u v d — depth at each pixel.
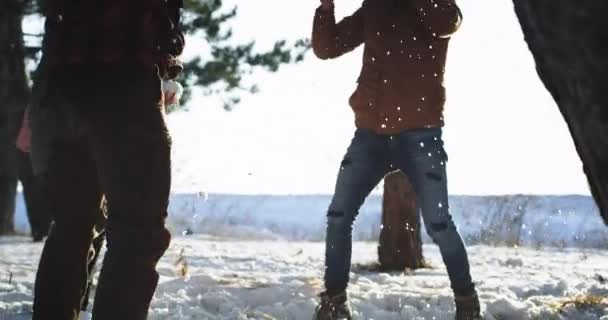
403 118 4.36
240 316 4.62
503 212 14.55
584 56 1.70
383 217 8.07
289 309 4.84
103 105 2.71
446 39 4.45
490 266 8.55
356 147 4.46
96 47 2.74
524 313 4.79
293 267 7.78
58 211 2.99
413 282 6.45
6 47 14.08
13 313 4.55
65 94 2.78
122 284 2.67
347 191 4.43
